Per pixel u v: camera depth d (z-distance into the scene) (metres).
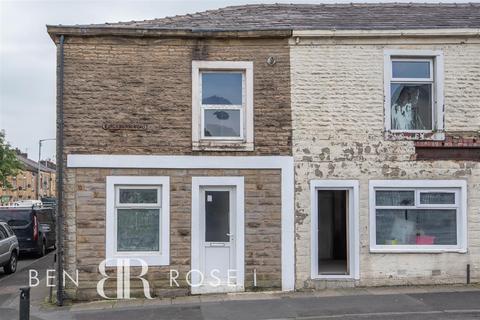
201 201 11.86
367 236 11.89
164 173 11.70
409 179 11.95
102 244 11.54
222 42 11.88
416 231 12.09
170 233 11.67
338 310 9.77
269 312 9.80
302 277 11.76
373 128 11.94
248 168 11.80
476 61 12.08
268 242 11.77
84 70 11.62
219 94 12.05
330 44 11.96
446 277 11.95
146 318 9.69
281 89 11.90
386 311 9.62
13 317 10.40
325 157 11.88
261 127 11.86
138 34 11.66
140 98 11.71
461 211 12.04
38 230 21.28
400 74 12.23
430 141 11.97
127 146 11.65
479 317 9.16
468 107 12.04
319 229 14.88
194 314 9.84
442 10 14.07
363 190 11.91
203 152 11.76
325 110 11.91
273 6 14.41
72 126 11.55
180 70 11.80
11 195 69.25
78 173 11.55
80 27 11.53
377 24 12.26
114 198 11.65
